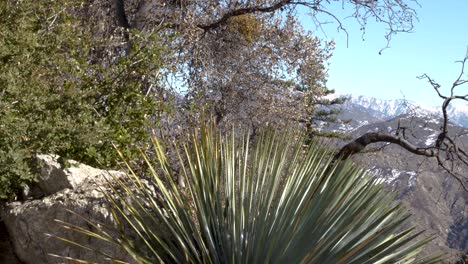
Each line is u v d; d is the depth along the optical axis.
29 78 6.93
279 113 13.36
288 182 5.25
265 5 14.12
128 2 14.13
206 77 13.20
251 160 5.49
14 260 6.38
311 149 5.45
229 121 12.91
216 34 14.20
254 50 14.34
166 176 5.48
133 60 8.82
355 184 5.09
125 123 8.44
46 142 6.73
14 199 6.69
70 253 5.83
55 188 6.46
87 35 8.70
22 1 7.03
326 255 4.81
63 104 7.30
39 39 7.37
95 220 5.73
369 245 4.86
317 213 4.97
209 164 5.40
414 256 5.05
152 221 5.54
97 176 6.41
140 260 4.94
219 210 5.24
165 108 9.05
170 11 13.23
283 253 4.92
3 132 6.23
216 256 5.11
